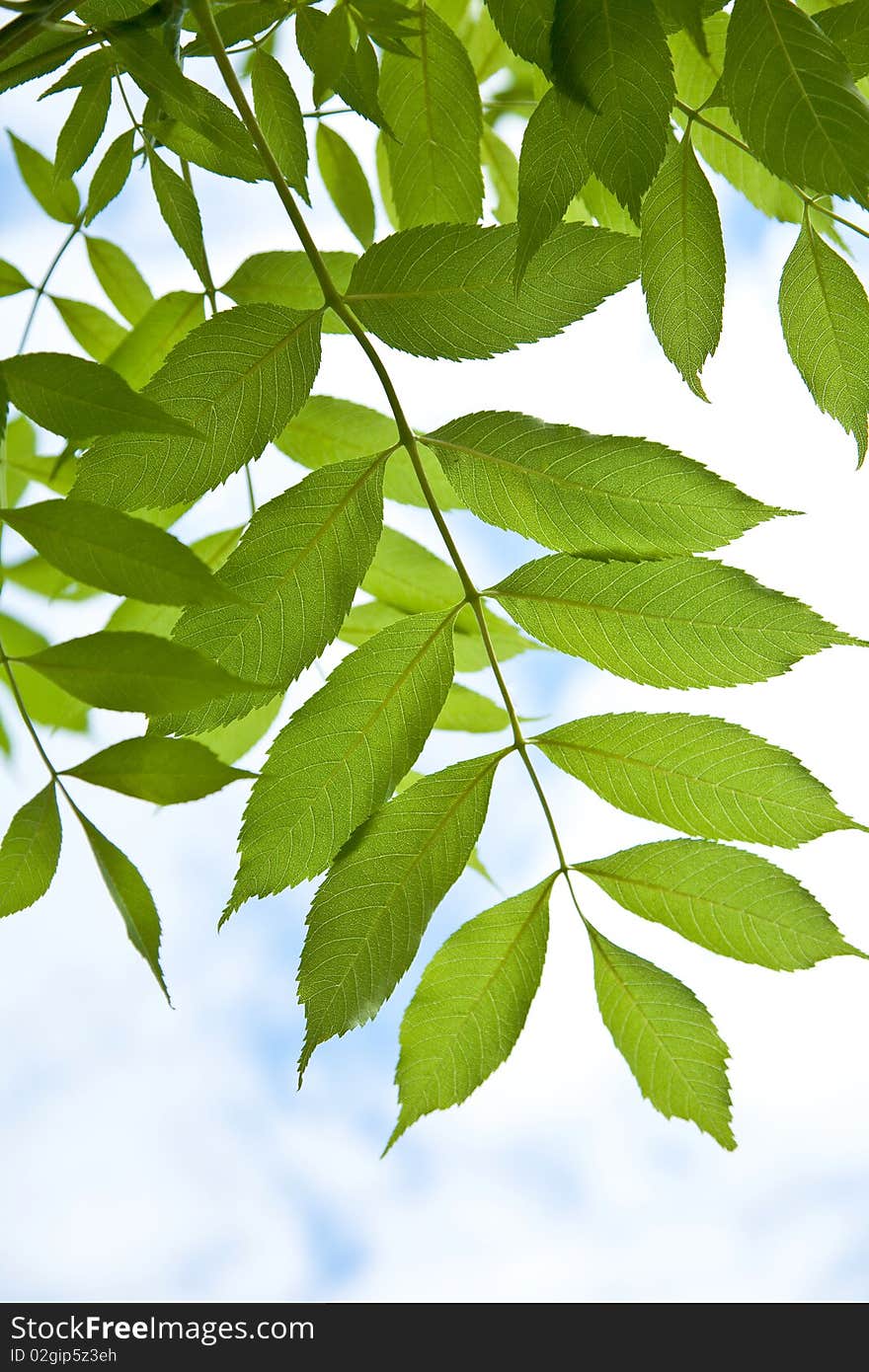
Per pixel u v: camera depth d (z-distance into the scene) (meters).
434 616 0.77
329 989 0.75
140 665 0.70
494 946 0.78
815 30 0.71
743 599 0.76
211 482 0.76
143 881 0.72
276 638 0.75
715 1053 0.78
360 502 0.76
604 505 0.76
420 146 0.84
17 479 0.95
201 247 0.84
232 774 0.71
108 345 0.93
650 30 0.72
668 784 0.77
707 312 0.76
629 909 0.78
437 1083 0.77
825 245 0.76
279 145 0.79
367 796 0.76
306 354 0.76
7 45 0.73
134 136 0.84
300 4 0.77
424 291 0.77
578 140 0.72
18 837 0.72
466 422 0.77
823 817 0.77
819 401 0.77
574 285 0.76
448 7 0.93
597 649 0.77
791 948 0.77
